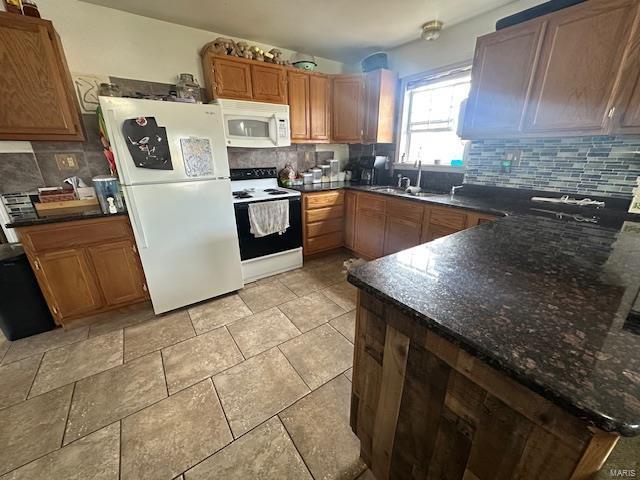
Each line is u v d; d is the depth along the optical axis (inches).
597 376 18.8
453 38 99.3
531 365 19.8
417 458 33.3
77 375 61.0
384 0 79.4
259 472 43.1
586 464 19.3
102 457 44.8
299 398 55.7
